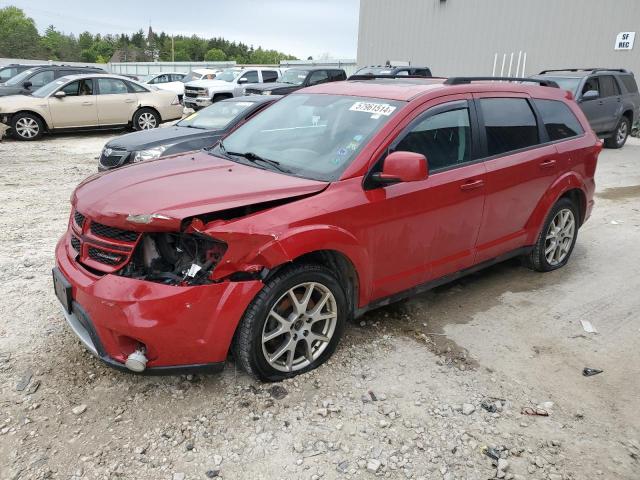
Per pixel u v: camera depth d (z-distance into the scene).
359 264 3.47
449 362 3.67
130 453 2.76
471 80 4.45
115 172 3.73
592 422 3.12
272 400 3.18
